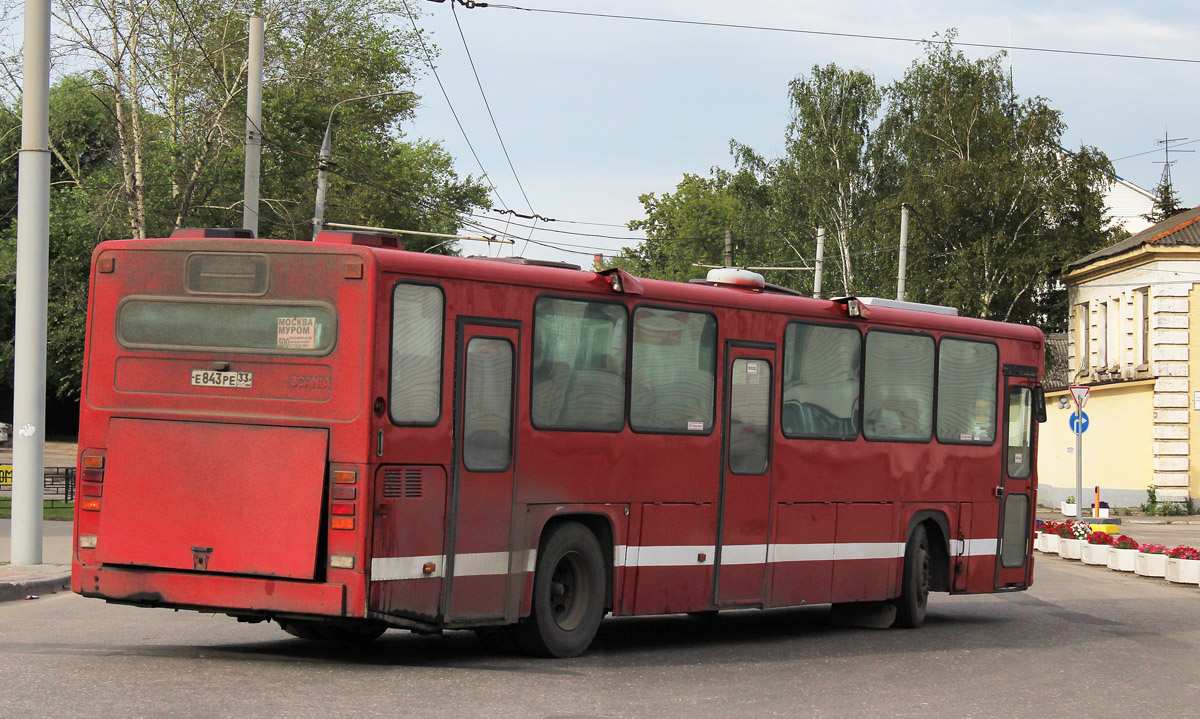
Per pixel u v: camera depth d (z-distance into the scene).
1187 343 40.75
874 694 9.90
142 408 9.81
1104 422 43.94
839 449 13.71
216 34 36.78
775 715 8.77
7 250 50.50
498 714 8.16
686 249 88.69
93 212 37.19
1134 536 32.00
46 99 15.99
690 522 12.07
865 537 14.04
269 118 39.19
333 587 9.25
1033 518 16.58
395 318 9.60
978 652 12.76
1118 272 44.19
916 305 15.06
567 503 10.93
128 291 9.95
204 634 11.70
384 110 54.31
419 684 9.12
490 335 10.34
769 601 12.88
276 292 9.63
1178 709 9.78
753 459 12.72
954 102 51.88
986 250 50.16
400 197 58.34
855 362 13.99
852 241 56.84
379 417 9.43
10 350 59.72
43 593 14.42
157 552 9.65
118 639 11.12
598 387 11.25
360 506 9.29
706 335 12.31
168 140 36.56
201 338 9.73
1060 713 9.41
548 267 11.25
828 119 58.16
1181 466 40.62
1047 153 50.97
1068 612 17.02
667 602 11.87
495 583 10.30
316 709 7.98
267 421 9.52
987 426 15.83
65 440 60.25
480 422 10.23
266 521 9.42
